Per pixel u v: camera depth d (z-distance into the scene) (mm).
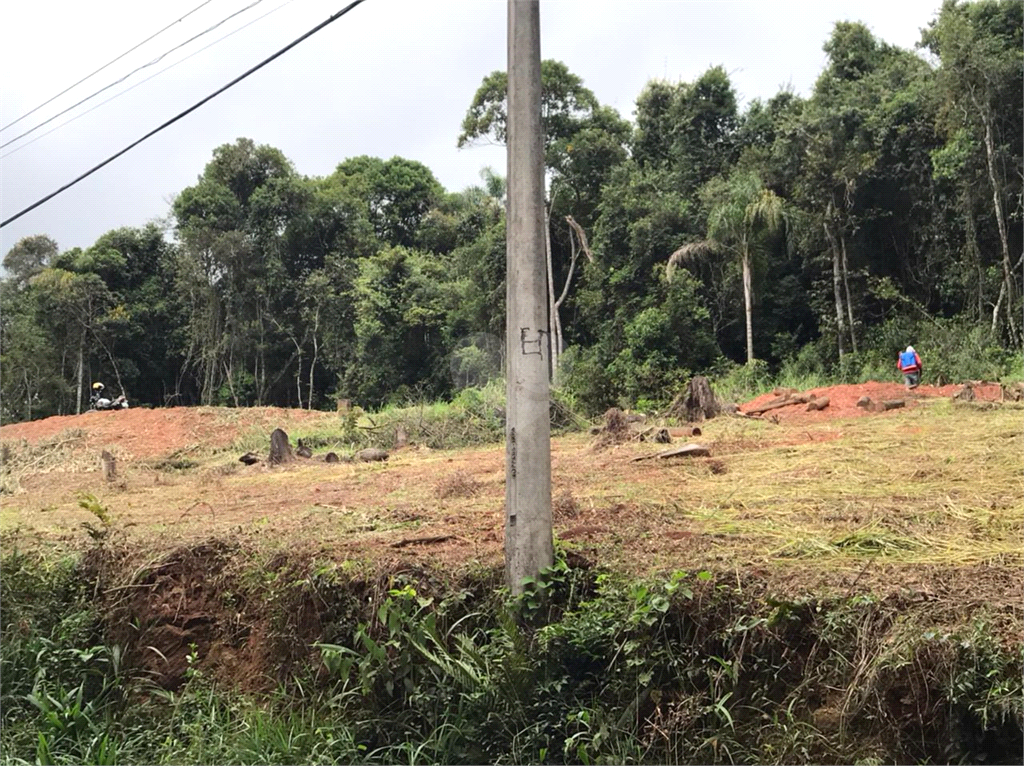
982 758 3908
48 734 5684
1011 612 4199
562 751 4676
